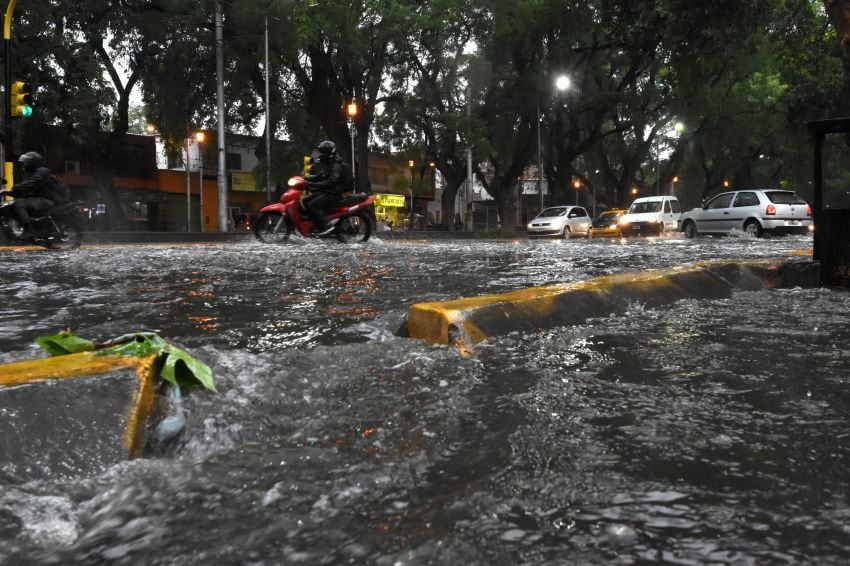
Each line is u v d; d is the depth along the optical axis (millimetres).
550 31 28266
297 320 3371
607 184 41438
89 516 1093
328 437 1504
